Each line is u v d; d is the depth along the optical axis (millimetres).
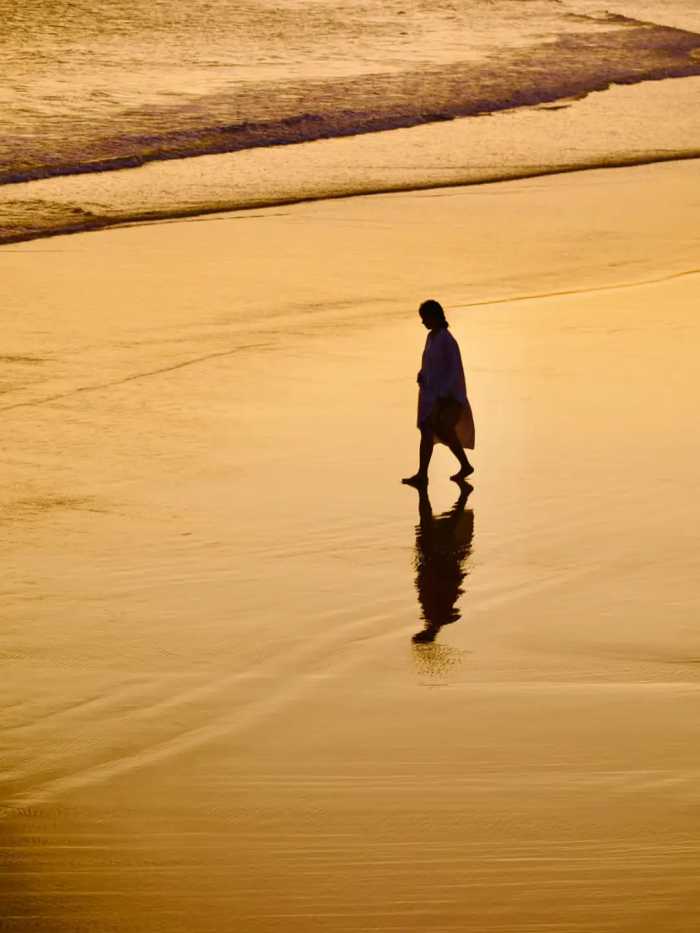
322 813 17703
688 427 41406
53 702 22547
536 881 15586
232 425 42312
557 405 43969
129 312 59219
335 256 72938
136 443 40375
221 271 68625
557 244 77312
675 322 56781
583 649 24766
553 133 128250
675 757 19562
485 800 18031
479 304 61062
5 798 18609
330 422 42781
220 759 19906
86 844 16953
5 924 14789
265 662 24391
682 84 169625
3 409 43969
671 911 14844
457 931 14477
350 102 143250
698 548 30891
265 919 14820
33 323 56750
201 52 177500
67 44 177250
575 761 19438
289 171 105188
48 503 34781
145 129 124000
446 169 106375
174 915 14977
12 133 120062
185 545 31609
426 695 22438
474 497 35188
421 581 29047
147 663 24438
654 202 92000
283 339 54375
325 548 31422
